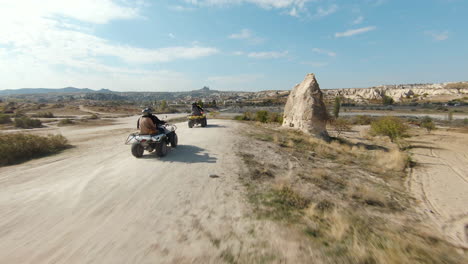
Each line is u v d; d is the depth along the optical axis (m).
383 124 21.11
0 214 4.17
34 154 9.91
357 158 11.68
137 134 7.80
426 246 3.94
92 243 3.34
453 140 23.31
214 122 20.48
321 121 17.72
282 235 3.69
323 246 3.48
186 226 3.87
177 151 8.80
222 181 6.00
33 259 2.97
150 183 5.69
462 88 157.62
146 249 3.22
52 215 4.15
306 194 5.63
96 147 11.55
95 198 4.85
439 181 8.85
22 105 99.44
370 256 3.33
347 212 4.89
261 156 8.91
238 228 3.85
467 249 4.04
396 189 7.48
